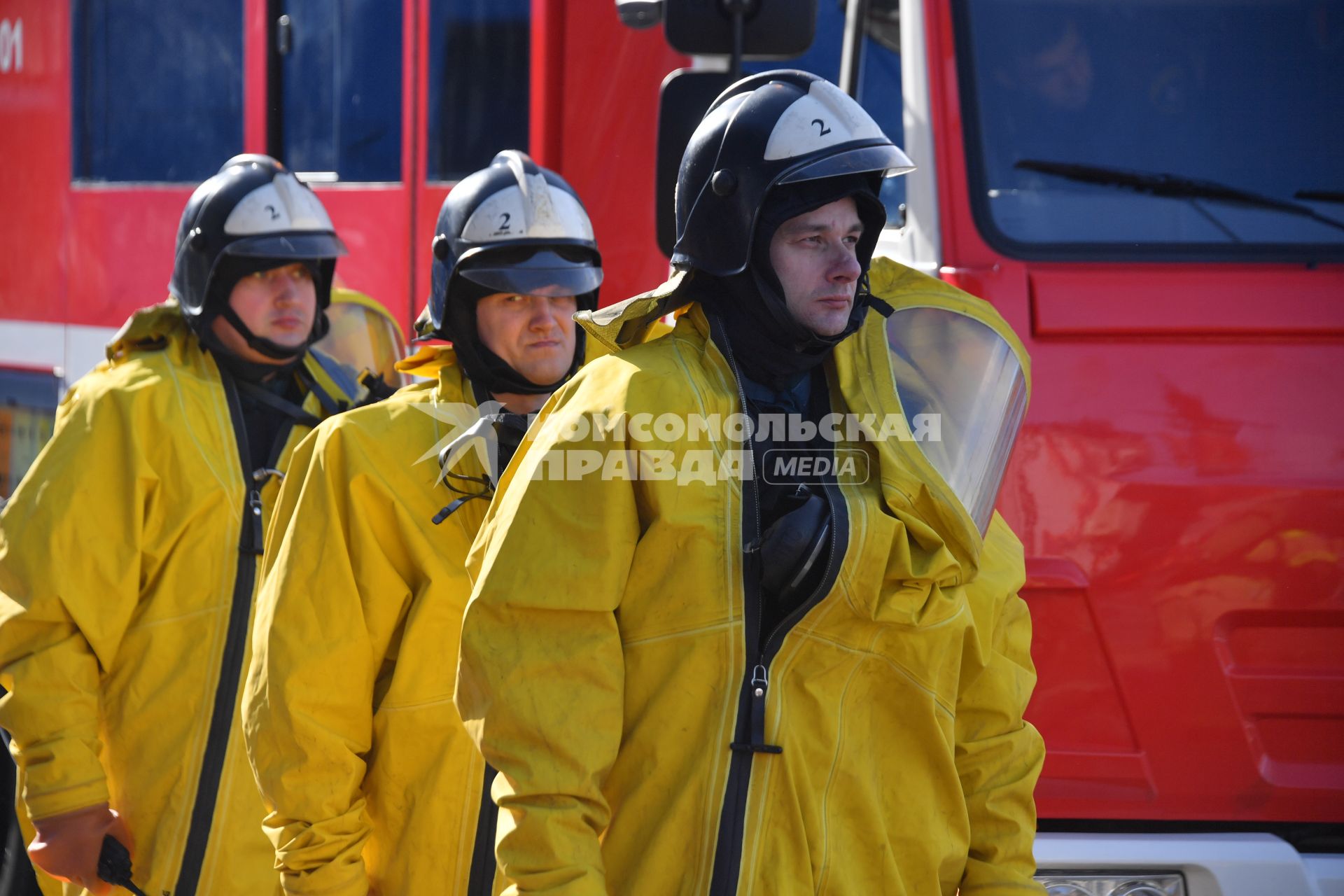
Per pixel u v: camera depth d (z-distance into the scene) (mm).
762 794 5977
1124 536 9953
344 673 7465
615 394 6129
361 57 14805
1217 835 9836
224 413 10117
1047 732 9969
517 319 8453
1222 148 10820
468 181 8711
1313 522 9938
